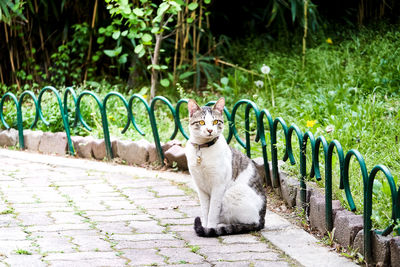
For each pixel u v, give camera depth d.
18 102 8.09
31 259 3.92
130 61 11.59
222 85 10.34
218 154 4.59
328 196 4.35
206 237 4.52
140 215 5.11
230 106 8.85
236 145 6.91
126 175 6.61
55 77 11.17
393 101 7.23
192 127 4.60
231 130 6.27
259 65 10.26
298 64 9.80
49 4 11.28
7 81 11.58
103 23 11.30
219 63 11.38
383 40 9.45
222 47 11.55
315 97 7.98
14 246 4.19
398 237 3.65
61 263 3.86
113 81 11.34
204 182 4.74
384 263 3.69
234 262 3.95
